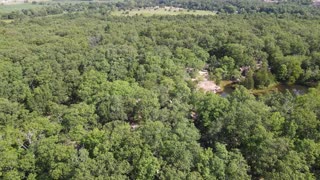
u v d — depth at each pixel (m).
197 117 72.88
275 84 121.75
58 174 53.00
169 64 107.81
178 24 161.25
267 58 131.00
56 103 91.94
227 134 65.00
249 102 71.12
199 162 55.25
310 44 132.50
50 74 101.44
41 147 57.41
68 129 68.38
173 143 56.38
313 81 121.25
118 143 57.38
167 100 81.12
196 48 129.62
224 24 158.62
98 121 73.94
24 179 56.69
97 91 86.75
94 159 54.03
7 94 92.75
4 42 131.75
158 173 53.88
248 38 135.00
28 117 80.88
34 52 119.69
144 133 58.56
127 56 113.94
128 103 77.75
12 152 57.38
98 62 108.44
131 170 53.94
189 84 102.75
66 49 122.81
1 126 74.19
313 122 62.81
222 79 124.69
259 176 59.84
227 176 54.22
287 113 69.75
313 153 56.44
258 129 60.22
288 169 51.75
